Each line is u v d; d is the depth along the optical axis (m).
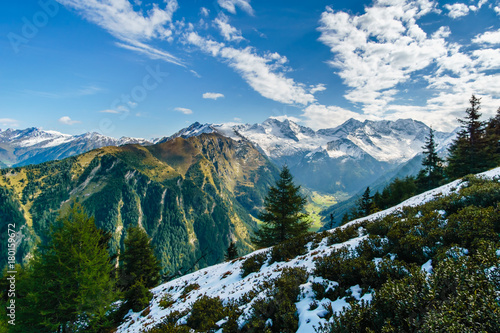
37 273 17.66
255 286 10.93
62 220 18.58
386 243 8.41
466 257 4.80
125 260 31.92
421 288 4.46
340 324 4.57
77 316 18.66
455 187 17.80
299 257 13.26
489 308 3.27
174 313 12.18
